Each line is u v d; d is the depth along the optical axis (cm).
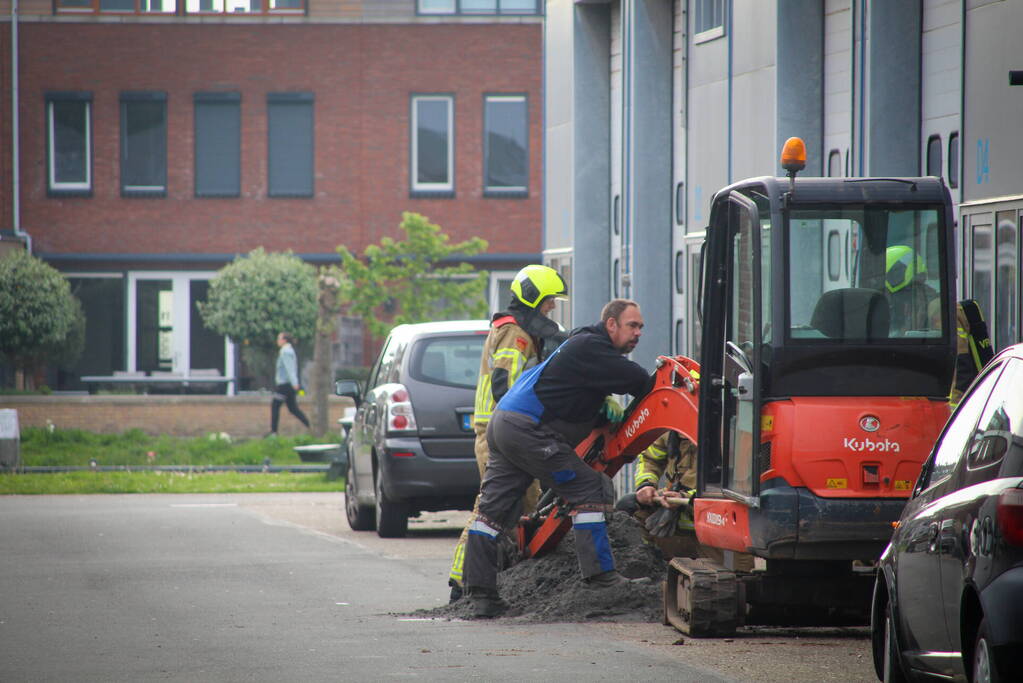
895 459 3425
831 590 3694
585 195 8656
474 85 15838
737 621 3666
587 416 4019
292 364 12581
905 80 5300
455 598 4347
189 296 15738
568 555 4409
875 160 5312
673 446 4144
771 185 3522
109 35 15625
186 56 15700
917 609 2602
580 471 4041
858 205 3509
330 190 15800
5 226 15538
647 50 7675
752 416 3469
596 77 8656
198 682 3116
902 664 2727
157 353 15700
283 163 15788
